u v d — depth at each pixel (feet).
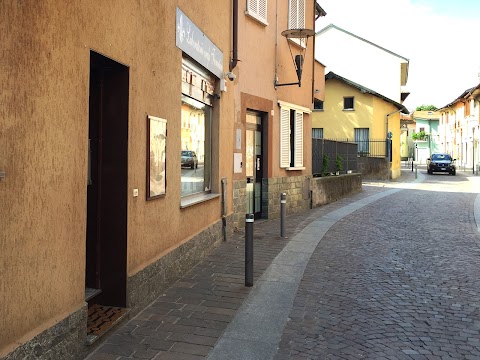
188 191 23.98
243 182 34.47
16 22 9.87
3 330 9.73
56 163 11.51
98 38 13.43
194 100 24.62
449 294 19.56
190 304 17.78
